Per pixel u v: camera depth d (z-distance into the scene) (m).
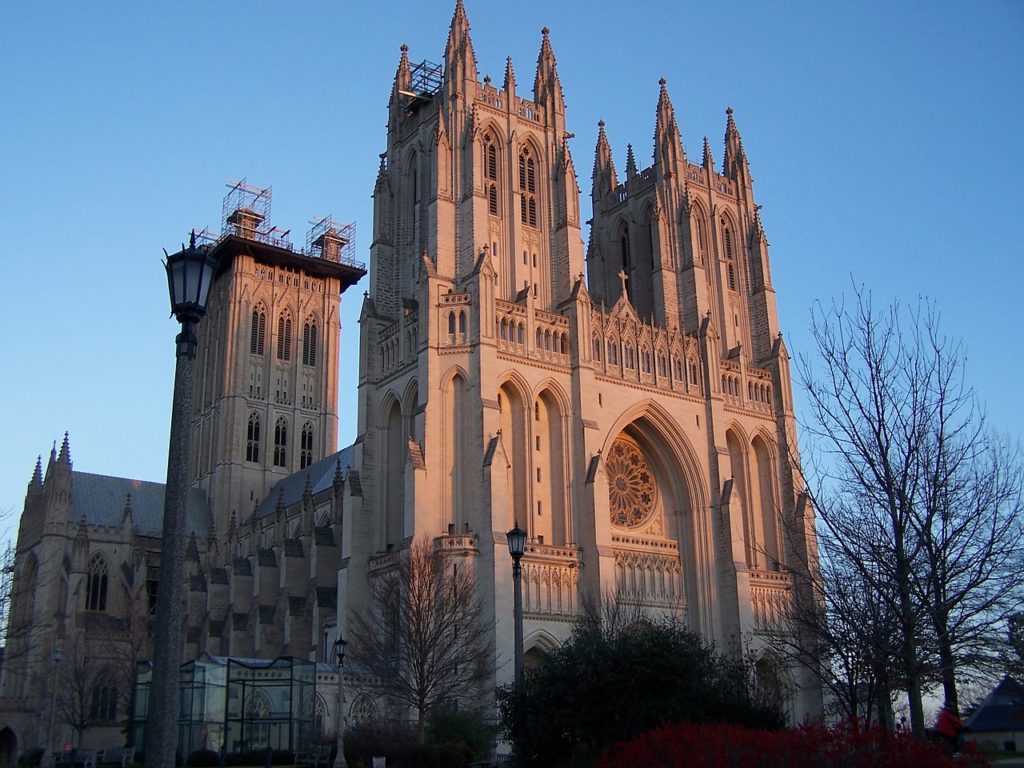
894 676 52.00
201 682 92.19
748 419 131.00
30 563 172.00
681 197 139.00
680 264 136.00
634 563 113.12
